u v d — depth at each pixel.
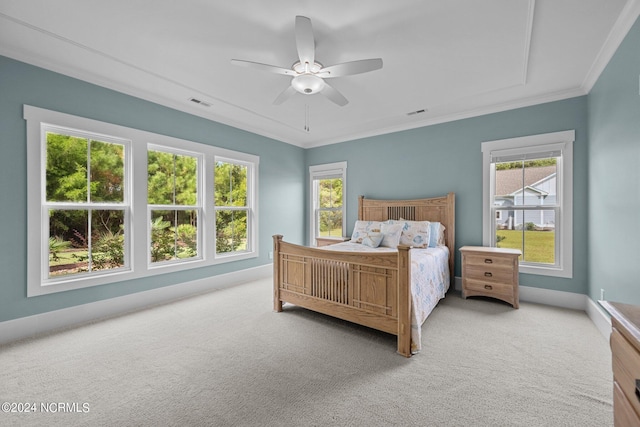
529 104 3.39
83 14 1.92
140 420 1.50
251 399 1.66
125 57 2.49
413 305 2.21
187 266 3.69
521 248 3.55
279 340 2.43
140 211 3.23
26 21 2.00
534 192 3.47
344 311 2.59
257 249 4.66
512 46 2.28
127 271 3.13
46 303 2.60
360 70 2.17
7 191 2.40
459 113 3.86
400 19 1.95
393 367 2.01
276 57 2.46
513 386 1.78
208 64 2.60
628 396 0.82
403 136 4.45
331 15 1.91
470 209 3.86
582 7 1.83
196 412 1.56
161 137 3.41
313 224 5.59
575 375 1.89
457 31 2.09
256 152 4.68
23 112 2.45
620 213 2.17
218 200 4.19
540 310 3.12
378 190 4.73
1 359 2.09
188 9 1.87
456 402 1.63
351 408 1.59
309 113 3.90
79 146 2.86
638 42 1.85
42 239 2.61
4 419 1.50
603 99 2.52
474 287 3.45
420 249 3.56
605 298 2.51
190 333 2.56
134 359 2.10
